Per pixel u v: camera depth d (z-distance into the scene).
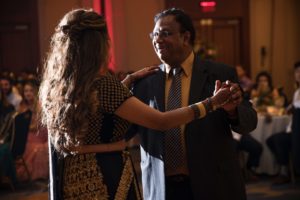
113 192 1.77
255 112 2.15
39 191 5.63
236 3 10.30
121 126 1.78
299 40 10.47
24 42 9.77
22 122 5.75
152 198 2.19
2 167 5.67
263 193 5.06
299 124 5.05
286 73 10.45
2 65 9.78
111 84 1.75
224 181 2.11
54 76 1.75
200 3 10.16
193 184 2.06
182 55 2.17
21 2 9.71
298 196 4.90
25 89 6.09
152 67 2.30
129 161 1.84
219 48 10.28
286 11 10.39
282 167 5.70
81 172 1.76
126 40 9.59
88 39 1.71
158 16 2.17
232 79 2.17
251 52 10.36
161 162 2.12
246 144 5.56
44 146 6.13
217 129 2.12
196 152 2.08
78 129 1.69
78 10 1.75
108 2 9.41
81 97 1.68
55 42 1.76
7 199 5.32
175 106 2.15
